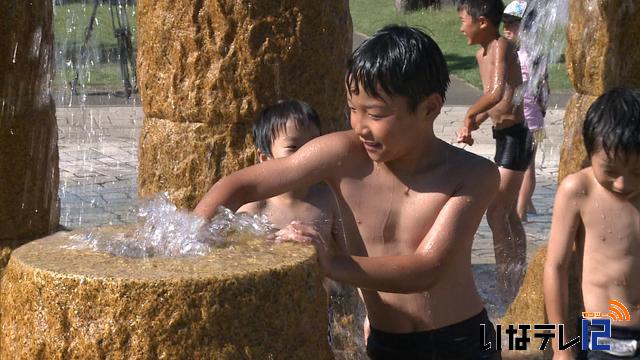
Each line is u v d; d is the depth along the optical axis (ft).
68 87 60.95
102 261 8.78
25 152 16.98
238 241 9.69
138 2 18.33
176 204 17.81
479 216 11.16
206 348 8.27
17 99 16.71
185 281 8.21
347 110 18.51
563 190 13.67
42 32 17.10
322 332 9.27
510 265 24.50
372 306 12.19
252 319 8.44
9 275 8.96
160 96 17.90
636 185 12.87
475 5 25.43
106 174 39.50
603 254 13.52
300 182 11.37
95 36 73.77
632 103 12.54
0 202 16.75
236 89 17.31
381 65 10.35
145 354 8.16
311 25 17.31
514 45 26.00
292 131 14.98
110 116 51.75
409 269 10.62
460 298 11.85
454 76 68.90
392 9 104.12
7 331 8.89
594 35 17.37
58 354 8.34
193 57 17.42
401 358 12.03
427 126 11.05
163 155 17.94
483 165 11.28
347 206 11.53
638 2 16.74
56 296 8.34
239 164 17.53
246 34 17.10
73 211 32.53
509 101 25.03
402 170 11.30
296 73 17.37
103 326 8.21
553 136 46.37
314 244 9.72
